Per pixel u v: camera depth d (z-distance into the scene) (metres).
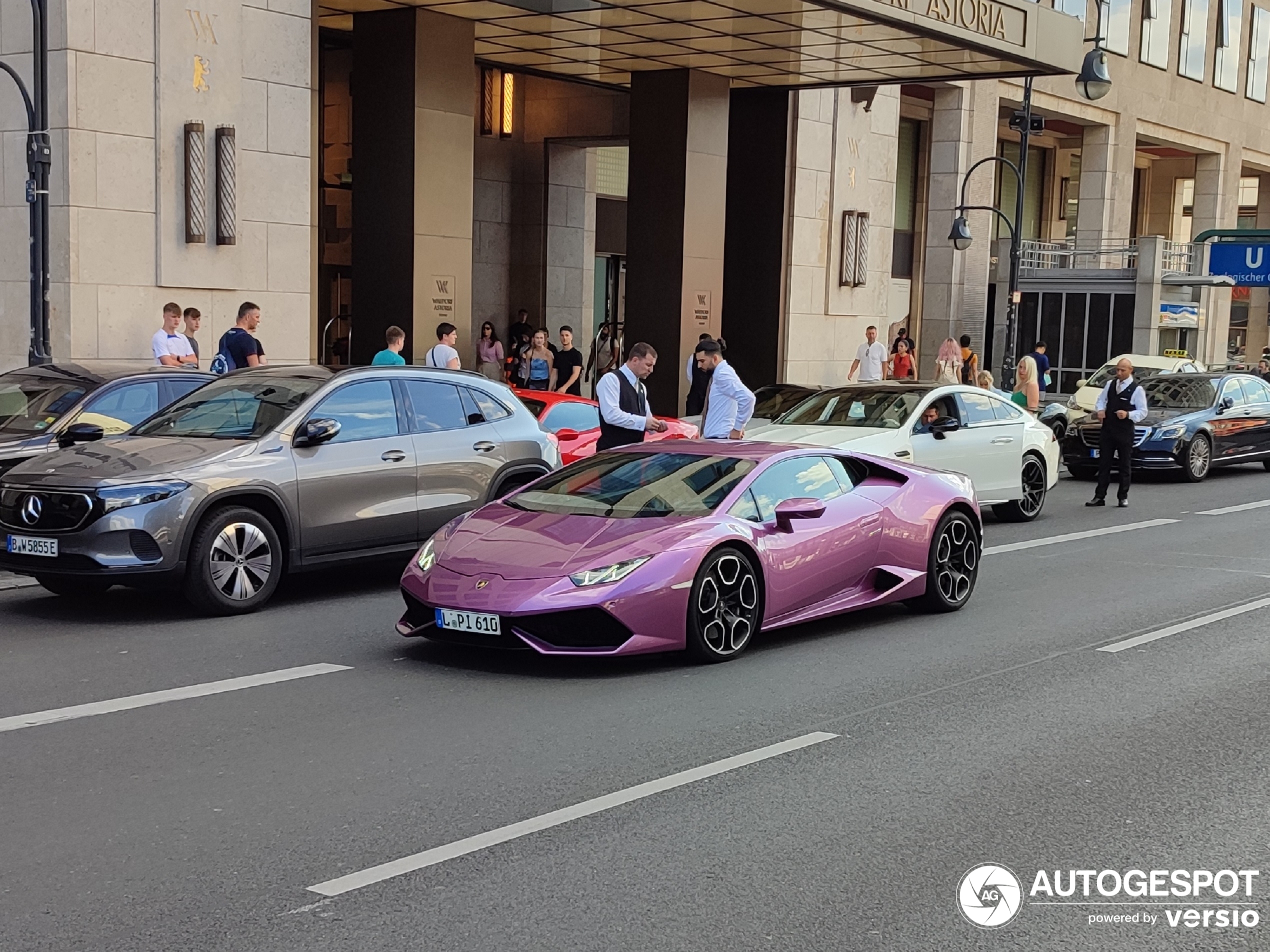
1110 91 40.72
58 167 15.34
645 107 23.75
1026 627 9.62
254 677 7.78
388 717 6.99
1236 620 9.96
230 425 10.22
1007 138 41.94
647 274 23.83
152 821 5.41
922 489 9.82
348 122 22.80
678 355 23.62
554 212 26.84
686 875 4.90
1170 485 20.52
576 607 7.57
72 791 5.77
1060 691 7.79
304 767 6.13
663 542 8.00
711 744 6.57
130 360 15.91
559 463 11.86
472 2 18.83
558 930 4.40
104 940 4.30
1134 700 7.61
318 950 4.23
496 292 26.52
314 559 10.00
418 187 19.39
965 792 5.91
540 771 6.11
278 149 17.41
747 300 26.36
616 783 5.95
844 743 6.63
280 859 5.02
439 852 5.10
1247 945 4.42
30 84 15.55
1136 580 11.70
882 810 5.65
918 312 36.16
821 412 14.84
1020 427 15.59
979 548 10.30
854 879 4.89
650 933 4.39
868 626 9.56
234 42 16.67
